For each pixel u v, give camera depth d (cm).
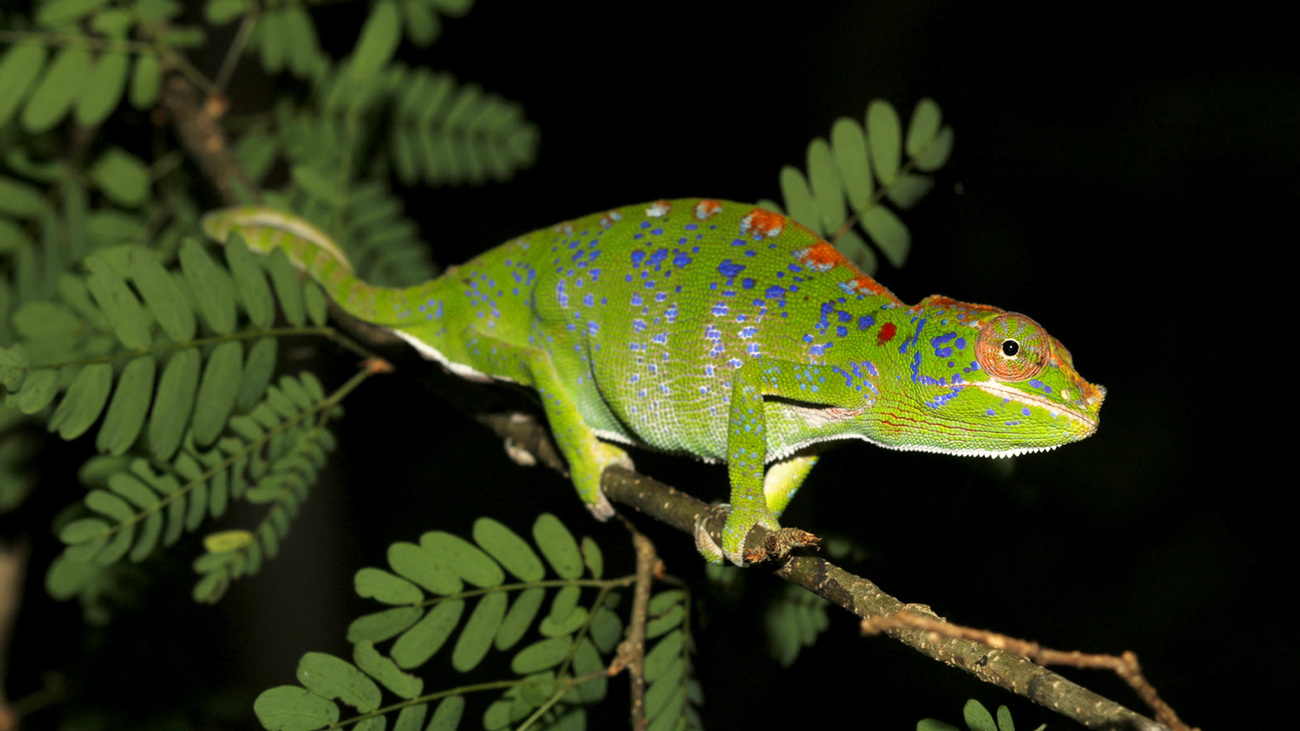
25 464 60
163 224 60
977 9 89
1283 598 74
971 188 87
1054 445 49
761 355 51
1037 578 72
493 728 51
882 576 54
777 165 88
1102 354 86
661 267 52
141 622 62
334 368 69
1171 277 87
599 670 52
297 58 59
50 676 62
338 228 58
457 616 50
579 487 52
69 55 55
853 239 53
